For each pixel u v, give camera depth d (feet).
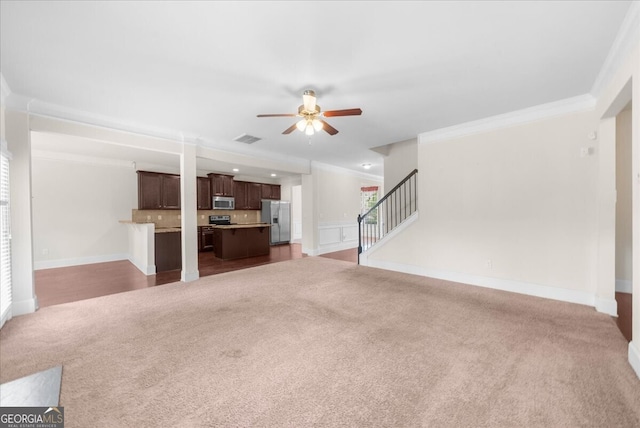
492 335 7.77
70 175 18.61
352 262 18.90
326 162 22.62
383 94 9.53
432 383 5.67
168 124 12.53
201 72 7.93
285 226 30.12
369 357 6.69
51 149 16.98
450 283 13.17
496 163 11.99
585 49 6.93
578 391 5.34
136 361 6.59
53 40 6.36
